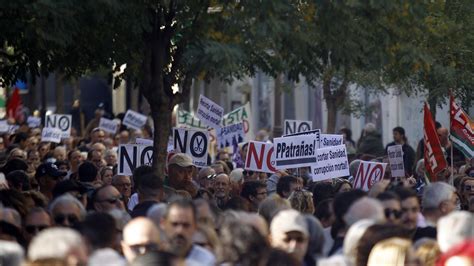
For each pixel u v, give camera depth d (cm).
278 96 6159
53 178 3048
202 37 2808
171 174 3002
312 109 7675
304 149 3256
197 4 2833
